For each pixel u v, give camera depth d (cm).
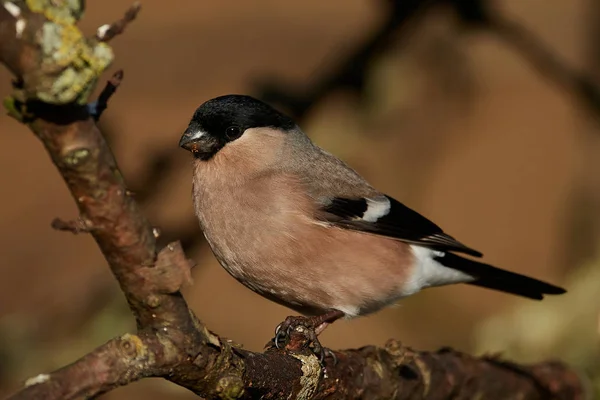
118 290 1029
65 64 416
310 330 702
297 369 645
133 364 496
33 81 416
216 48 1866
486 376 860
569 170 1773
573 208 1205
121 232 477
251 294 1565
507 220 1711
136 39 1903
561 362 966
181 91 1800
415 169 1235
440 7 1108
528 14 1677
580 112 1198
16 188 1708
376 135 1169
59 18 420
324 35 1903
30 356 988
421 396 795
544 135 1823
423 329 1416
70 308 1020
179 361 516
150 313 509
